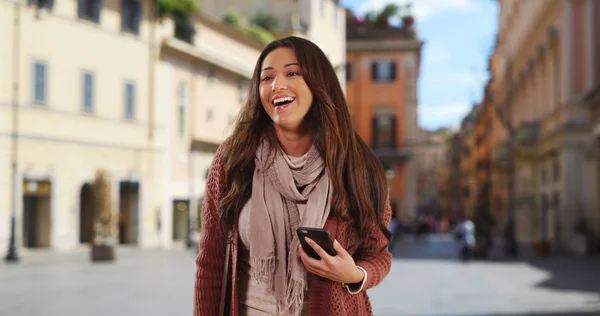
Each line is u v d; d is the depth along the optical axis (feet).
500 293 53.01
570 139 109.40
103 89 112.68
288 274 8.39
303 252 8.21
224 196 8.89
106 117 113.19
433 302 47.03
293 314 8.38
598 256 101.04
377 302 47.01
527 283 61.41
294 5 173.58
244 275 8.72
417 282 62.64
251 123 8.90
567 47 109.70
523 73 152.15
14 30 96.32
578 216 108.47
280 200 8.50
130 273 68.28
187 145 134.31
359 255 8.98
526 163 144.87
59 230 102.58
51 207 101.35
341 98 9.04
